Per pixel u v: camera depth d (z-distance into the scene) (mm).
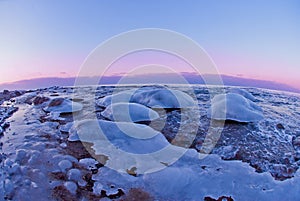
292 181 2803
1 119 4574
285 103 5723
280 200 2541
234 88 6535
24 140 3594
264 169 3027
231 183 2736
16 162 2967
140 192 2562
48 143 3496
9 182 2596
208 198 2535
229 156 3279
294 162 3229
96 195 2514
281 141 3730
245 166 3062
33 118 4598
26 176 2725
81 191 2564
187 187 2662
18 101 6098
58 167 2912
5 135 3799
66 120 4418
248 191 2633
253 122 4277
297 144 3643
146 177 2770
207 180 2764
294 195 2605
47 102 5477
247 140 3699
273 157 3299
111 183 2680
